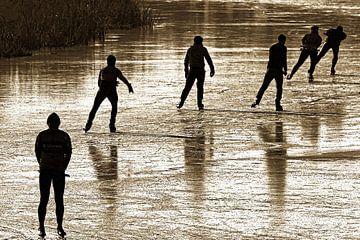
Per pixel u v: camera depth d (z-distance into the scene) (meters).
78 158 31.97
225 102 45.69
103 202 25.61
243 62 64.50
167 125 38.97
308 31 92.44
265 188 27.14
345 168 30.00
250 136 36.25
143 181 28.28
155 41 83.38
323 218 23.56
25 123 39.38
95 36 85.31
